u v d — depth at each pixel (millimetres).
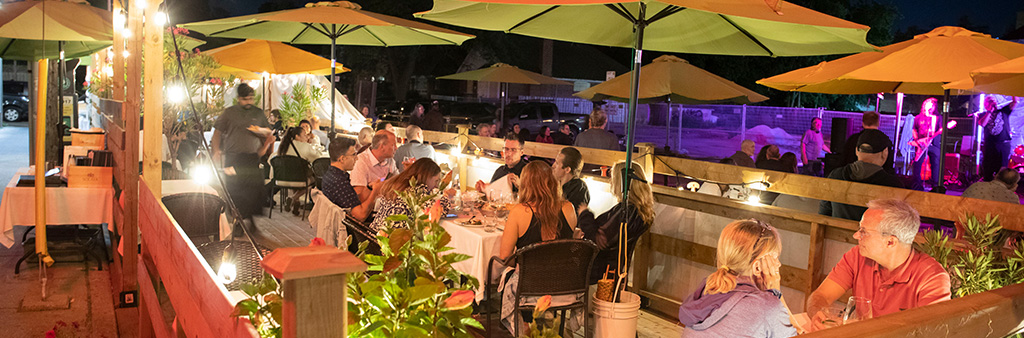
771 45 4820
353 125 14070
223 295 1692
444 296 1512
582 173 6062
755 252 2482
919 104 12461
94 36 7305
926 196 3736
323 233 5406
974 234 3010
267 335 1496
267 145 7809
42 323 4570
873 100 19688
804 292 4102
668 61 9812
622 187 4320
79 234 6887
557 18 4820
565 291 3912
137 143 4910
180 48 7367
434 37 9141
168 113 6867
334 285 1161
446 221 4645
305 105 11953
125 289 4980
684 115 23406
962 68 5500
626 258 4020
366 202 5262
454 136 8922
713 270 4574
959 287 2814
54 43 8961
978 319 1649
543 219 4023
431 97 30453
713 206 4551
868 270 2832
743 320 2414
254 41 10594
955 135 11352
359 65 29875
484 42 27609
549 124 21891
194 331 2121
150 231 3490
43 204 5516
